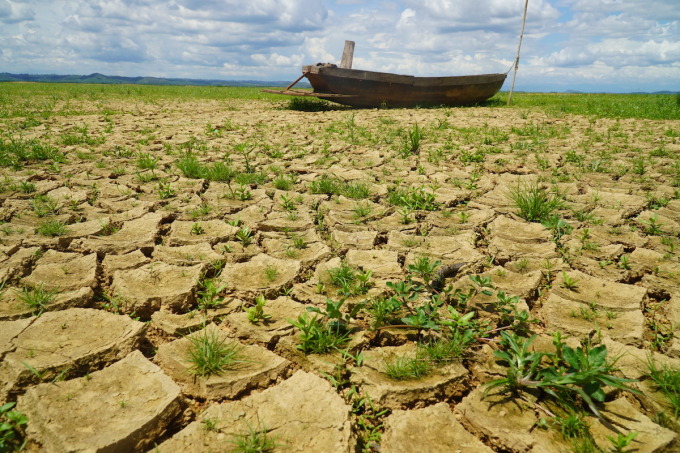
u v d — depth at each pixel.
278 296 2.84
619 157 6.89
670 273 3.09
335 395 1.93
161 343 2.35
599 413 1.79
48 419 1.71
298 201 4.64
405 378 2.06
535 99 19.56
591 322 2.51
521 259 3.33
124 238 3.46
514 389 1.98
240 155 6.80
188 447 1.64
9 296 2.57
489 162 6.63
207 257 3.21
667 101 16.19
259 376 2.05
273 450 1.64
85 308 2.50
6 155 5.89
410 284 2.83
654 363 2.14
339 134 8.86
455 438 1.75
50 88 23.70
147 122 10.16
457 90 14.98
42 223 3.66
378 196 4.92
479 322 2.52
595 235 3.80
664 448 1.68
